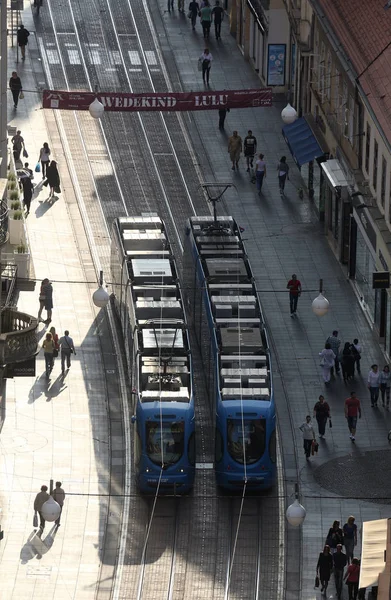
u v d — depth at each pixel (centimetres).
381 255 16275
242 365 14650
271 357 16225
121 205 18988
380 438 15125
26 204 18500
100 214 18788
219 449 14338
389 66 16625
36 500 13662
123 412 15400
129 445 14950
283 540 13812
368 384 15450
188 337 15062
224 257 16162
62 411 15362
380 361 16225
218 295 15475
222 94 16138
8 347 13200
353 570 12812
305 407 15562
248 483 14262
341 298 17262
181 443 14225
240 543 13775
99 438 15025
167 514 14100
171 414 14212
